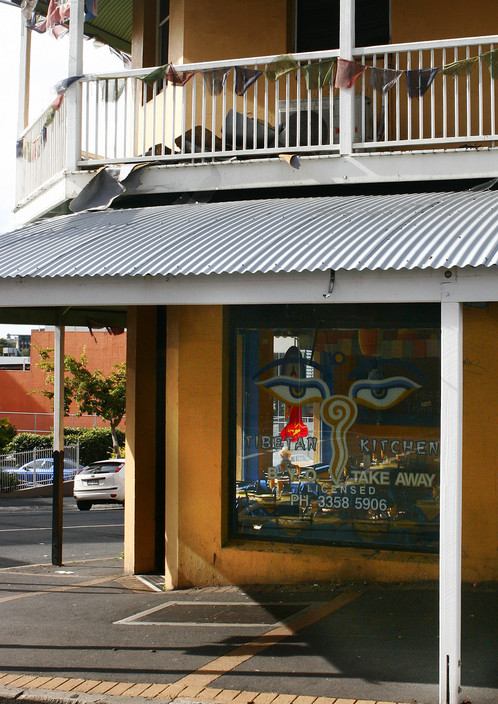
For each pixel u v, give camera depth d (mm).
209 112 10664
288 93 8844
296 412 8633
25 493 27484
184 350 8953
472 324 7836
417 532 8086
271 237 6457
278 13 10406
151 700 5398
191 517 8859
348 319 8422
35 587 9469
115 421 32125
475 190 8047
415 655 6129
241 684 5645
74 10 9750
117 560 12133
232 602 7945
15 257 7172
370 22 10297
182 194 9414
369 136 9852
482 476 7742
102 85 9664
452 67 8258
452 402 5422
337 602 7617
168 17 11656
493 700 5199
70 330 40469
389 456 8242
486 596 7469
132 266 6383
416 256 5562
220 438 8773
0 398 41750
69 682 5773
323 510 8477
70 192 9570
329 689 5512
